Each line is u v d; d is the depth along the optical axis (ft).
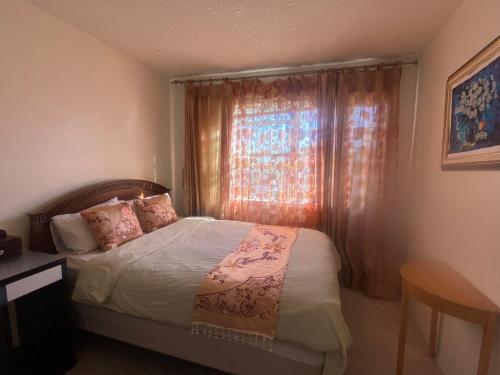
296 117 9.36
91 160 7.67
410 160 8.76
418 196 7.80
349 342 4.30
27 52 5.96
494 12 4.27
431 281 4.75
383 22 6.48
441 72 6.51
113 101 8.34
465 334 4.74
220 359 4.75
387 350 6.11
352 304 8.21
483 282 4.32
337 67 9.13
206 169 10.67
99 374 5.35
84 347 6.09
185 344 4.95
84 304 5.67
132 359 5.75
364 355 5.94
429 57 7.46
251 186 10.09
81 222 6.61
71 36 6.90
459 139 5.21
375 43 7.63
